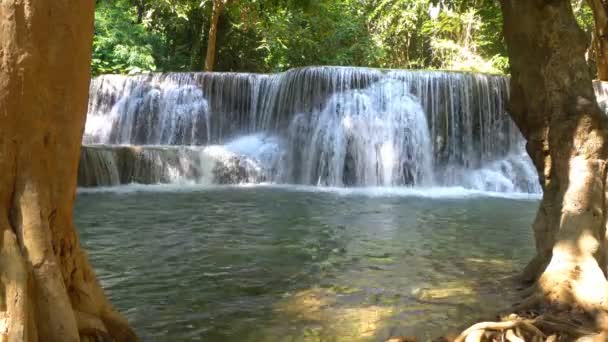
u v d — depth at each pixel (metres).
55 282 2.69
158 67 27.44
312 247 6.71
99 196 11.66
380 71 17.73
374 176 16.78
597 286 3.95
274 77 18.80
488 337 3.53
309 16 29.28
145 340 3.71
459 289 4.93
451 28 31.59
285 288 4.96
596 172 4.47
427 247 6.81
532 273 5.07
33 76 2.70
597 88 17.23
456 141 17.38
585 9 26.20
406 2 32.03
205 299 4.63
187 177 15.09
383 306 4.43
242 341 3.69
